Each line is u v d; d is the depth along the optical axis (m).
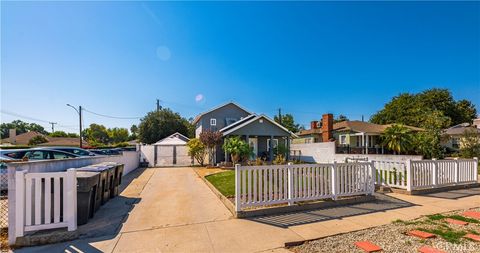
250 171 5.36
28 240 3.79
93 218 5.07
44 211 4.08
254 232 4.27
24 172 3.91
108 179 6.52
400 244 3.67
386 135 19.25
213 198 6.95
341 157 15.78
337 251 3.51
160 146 19.33
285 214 5.33
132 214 5.37
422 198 6.74
